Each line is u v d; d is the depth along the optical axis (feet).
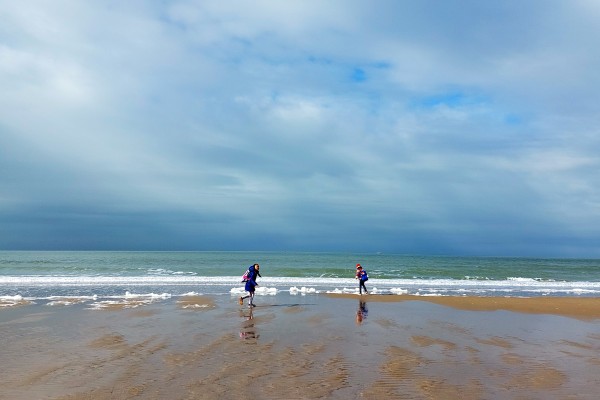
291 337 35.09
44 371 24.43
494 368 26.37
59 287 77.66
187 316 45.52
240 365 25.99
